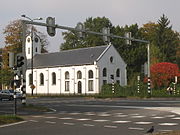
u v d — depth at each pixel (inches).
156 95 2028.8
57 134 491.8
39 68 3218.5
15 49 3038.9
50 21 1038.4
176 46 3474.4
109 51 2950.3
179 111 906.7
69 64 2994.6
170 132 444.5
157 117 754.2
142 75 2945.4
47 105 1315.2
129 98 1956.2
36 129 555.2
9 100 1996.8
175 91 2193.7
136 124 619.5
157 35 3459.6
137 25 3604.8
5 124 633.6
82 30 1113.4
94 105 1266.0
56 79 3078.2
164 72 2431.1
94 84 2817.4
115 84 2440.9
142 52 3486.7
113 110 991.6
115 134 485.1
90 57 2925.7
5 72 3002.0
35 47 3437.5
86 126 594.2
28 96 2586.1
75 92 2938.0
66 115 839.7
